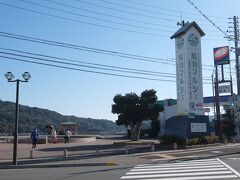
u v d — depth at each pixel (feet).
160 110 157.48
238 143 145.07
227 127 166.40
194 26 129.29
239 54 166.50
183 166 74.23
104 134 298.56
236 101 170.60
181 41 129.59
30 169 78.33
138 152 109.40
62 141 179.22
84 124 504.02
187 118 126.11
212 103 226.17
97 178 58.18
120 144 143.13
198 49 129.18
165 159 92.27
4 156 104.47
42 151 119.85
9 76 87.04
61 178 58.80
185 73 127.85
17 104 87.40
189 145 121.90
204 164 76.69
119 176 60.39
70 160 91.66
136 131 160.35
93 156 100.22
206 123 128.98
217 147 123.13
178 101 130.62
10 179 58.54
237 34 161.89
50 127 196.03
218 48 168.14
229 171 62.95
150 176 59.57
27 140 175.22
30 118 413.80
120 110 154.10
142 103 153.79
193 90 127.44
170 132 129.80
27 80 88.22
